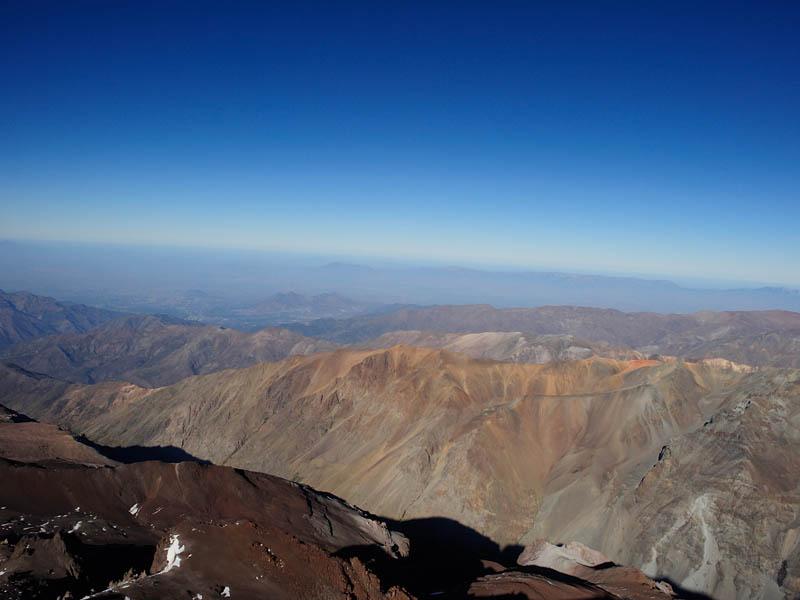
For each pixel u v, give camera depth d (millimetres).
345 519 62000
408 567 57750
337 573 33781
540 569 57344
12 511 46906
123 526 48000
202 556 32250
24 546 35156
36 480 52281
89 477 55000
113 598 27625
